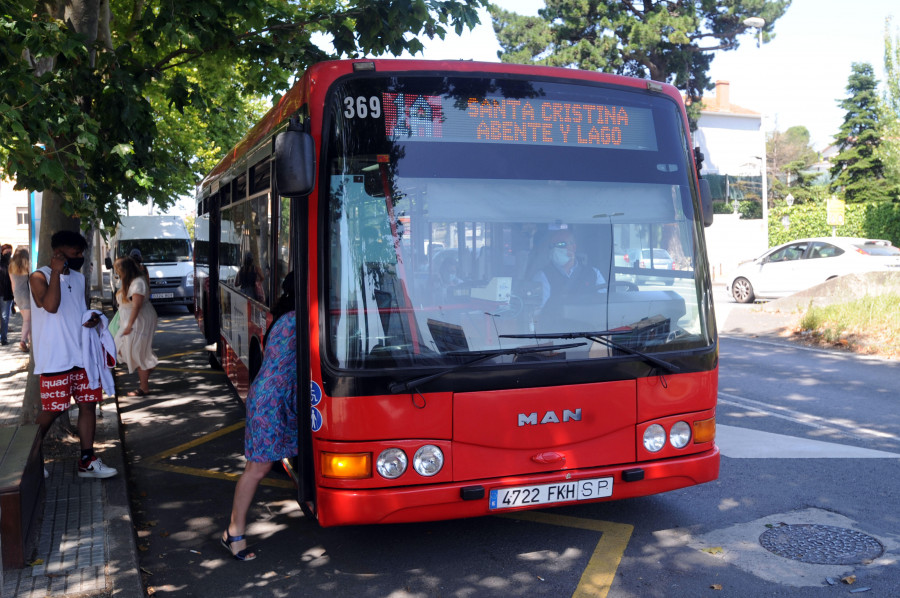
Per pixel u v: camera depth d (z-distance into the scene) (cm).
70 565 482
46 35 648
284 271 553
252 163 713
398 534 564
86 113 699
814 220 3747
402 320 460
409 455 452
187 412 987
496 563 509
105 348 651
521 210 486
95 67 735
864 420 860
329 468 454
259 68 1016
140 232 2439
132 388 1148
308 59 916
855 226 3562
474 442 460
